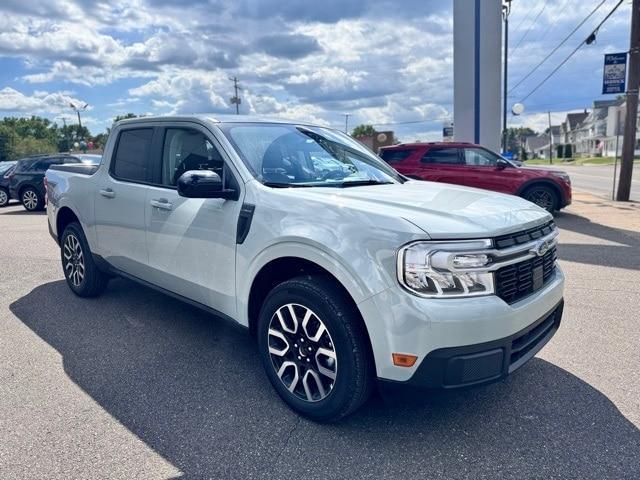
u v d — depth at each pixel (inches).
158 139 160.4
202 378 138.7
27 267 272.2
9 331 173.9
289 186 130.5
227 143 137.4
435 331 95.8
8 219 519.2
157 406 124.1
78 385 135.0
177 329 175.2
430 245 98.5
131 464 101.8
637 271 252.4
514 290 108.0
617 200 592.7
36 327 177.3
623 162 584.1
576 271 253.4
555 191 432.1
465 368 98.0
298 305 114.6
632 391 130.5
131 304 202.1
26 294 218.4
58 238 217.2
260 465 101.7
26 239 370.0
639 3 532.1
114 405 124.6
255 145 140.6
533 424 115.8
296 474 99.0
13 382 136.6
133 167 169.5
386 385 102.1
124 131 177.2
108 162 181.2
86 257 197.8
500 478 97.6
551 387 133.0
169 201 149.3
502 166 438.9
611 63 549.3
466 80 536.7
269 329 121.9
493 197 131.3
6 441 109.3
